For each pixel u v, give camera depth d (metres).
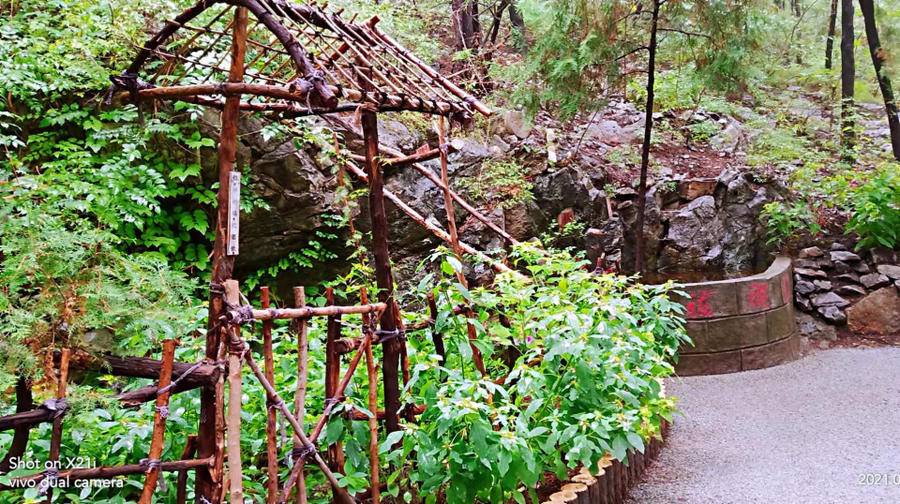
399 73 2.97
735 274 6.62
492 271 5.91
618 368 2.87
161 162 5.01
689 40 6.29
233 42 2.16
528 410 2.55
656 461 3.71
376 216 2.73
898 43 7.67
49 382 1.81
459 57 7.10
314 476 2.62
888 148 8.69
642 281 6.09
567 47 6.30
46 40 5.00
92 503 2.16
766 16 6.17
